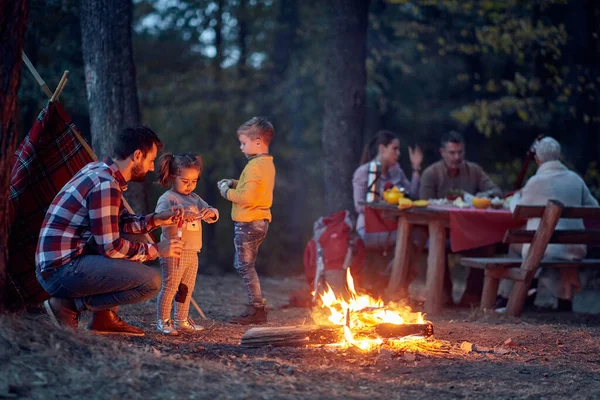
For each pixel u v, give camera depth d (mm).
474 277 7344
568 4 11961
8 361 3258
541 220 6227
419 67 18562
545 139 7043
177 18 17078
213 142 17250
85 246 4059
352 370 3910
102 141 6656
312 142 18047
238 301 7070
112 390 3105
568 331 5430
